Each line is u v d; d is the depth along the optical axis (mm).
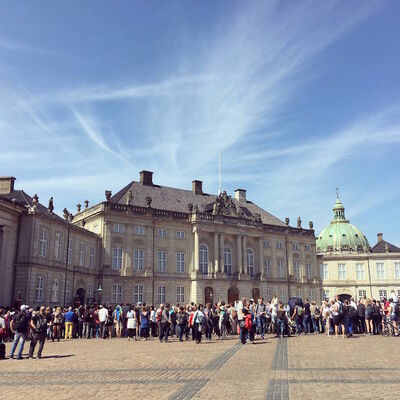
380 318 36375
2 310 34875
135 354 24859
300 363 20359
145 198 79500
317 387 14695
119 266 70188
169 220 76375
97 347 29359
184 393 14164
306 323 39188
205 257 79938
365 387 14523
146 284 71875
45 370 19391
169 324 33625
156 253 74438
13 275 49875
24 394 14422
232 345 29297
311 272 95750
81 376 17688
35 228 51531
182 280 76188
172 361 21688
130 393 14297
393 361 20281
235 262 83562
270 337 34844
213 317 37688
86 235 66000
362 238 126438
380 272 104812
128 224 71938
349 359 21250
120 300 69062
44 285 53344
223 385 15406
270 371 18297
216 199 83250
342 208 133000
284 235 92188
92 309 40875
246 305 31984
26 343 32312
